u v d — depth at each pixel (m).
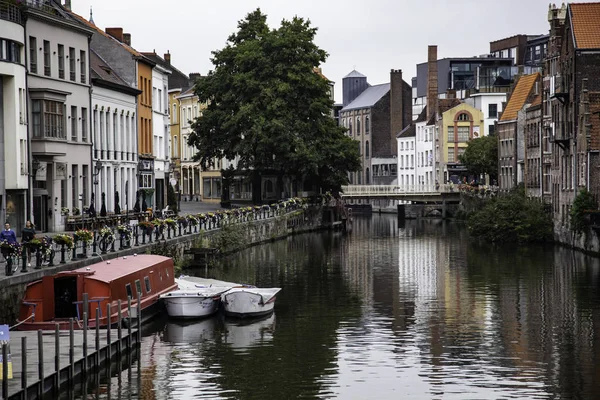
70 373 35.53
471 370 40.16
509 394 36.75
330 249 87.00
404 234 106.50
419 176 172.62
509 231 92.75
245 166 102.12
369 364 41.12
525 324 49.47
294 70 99.56
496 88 162.25
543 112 98.12
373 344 44.91
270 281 64.69
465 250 85.69
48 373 34.38
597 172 79.44
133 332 42.97
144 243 60.53
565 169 88.06
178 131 150.38
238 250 83.88
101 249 53.94
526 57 181.75
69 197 71.19
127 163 87.88
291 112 99.06
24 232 49.66
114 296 43.78
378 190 131.00
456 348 44.09
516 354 42.97
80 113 73.81
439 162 161.50
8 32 58.72
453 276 67.19
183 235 69.06
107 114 82.19
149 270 49.31
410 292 59.88
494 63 174.12
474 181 140.50
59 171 68.25
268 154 99.44
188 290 52.22
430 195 134.00
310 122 100.38
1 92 59.16
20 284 42.50
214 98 103.94
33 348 38.16
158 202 102.06
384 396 36.41
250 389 37.22
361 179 194.62
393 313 52.62
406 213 143.88
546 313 52.44
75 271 43.50
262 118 96.81
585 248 80.88
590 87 84.31
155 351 42.88
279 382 38.16
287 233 102.75
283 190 123.44
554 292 59.28
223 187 124.19
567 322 49.94
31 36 65.31
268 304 51.78
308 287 62.03
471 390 37.19
